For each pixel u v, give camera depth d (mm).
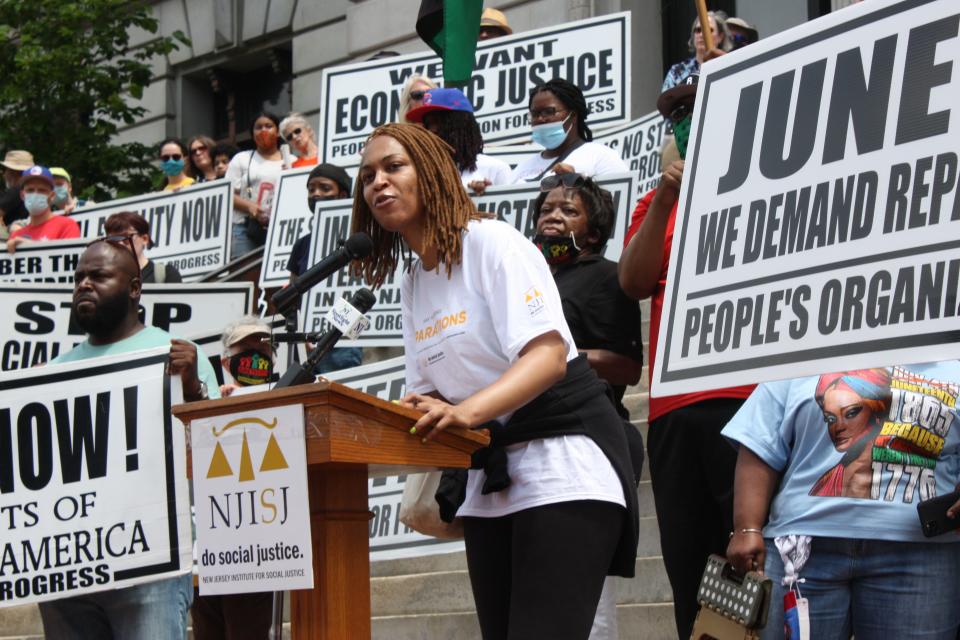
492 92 9547
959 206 3041
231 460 3443
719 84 3592
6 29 16734
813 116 3363
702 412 4848
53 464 5000
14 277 9375
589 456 3791
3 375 5066
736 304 3389
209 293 7781
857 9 3330
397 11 14820
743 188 3461
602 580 3756
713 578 4113
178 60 18000
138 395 4984
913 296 3072
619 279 5383
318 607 3449
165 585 4992
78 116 17125
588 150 7609
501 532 3930
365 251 4109
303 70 16172
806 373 3209
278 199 10180
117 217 9008
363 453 3334
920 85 3182
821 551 4031
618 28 9242
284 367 7902
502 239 3791
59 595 4918
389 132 3881
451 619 6395
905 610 3941
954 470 4043
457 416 3463
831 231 3250
